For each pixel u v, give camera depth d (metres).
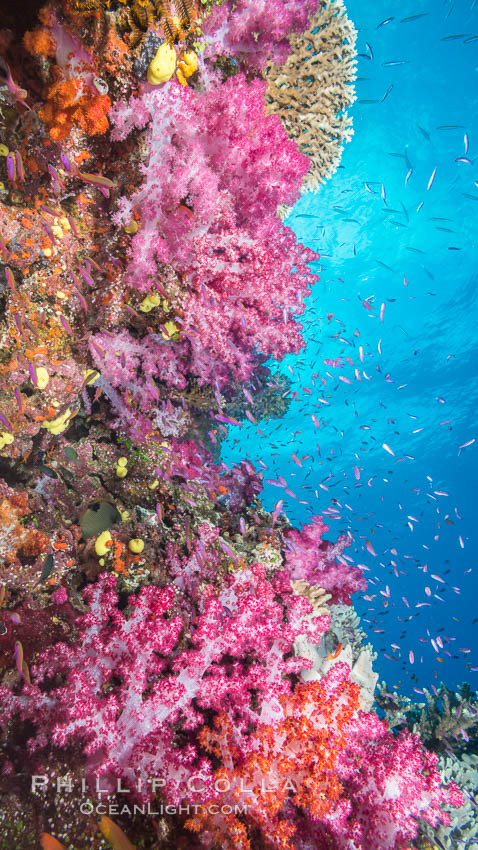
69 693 2.95
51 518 3.83
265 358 7.46
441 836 3.85
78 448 4.23
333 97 5.37
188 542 4.12
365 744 3.44
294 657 3.46
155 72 3.28
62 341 3.66
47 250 3.44
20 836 2.54
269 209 4.61
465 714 5.06
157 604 3.32
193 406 6.11
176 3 3.36
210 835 2.70
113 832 2.40
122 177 3.75
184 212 3.92
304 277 5.06
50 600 3.56
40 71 3.27
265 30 4.04
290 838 2.82
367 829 2.98
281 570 4.74
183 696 2.99
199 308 4.20
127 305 4.15
